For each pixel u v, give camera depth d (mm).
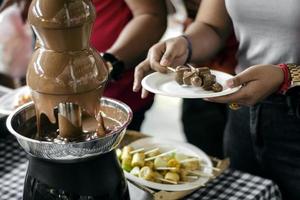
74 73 748
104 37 1714
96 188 862
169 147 1338
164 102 3396
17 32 2639
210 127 2039
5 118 1319
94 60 773
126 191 943
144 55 1591
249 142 1514
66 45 738
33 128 890
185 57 1361
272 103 1365
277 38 1295
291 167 1404
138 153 1253
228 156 1622
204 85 1147
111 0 1701
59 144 776
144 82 1181
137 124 1770
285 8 1228
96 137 825
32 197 878
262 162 1475
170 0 1853
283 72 1201
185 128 2086
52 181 850
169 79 1222
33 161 863
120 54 1531
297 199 1430
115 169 895
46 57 747
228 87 1146
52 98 766
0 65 2682
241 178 1192
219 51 1560
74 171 841
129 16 1739
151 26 1632
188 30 1451
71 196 853
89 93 773
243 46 1407
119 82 1674
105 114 918
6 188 1126
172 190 1136
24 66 2697
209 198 1127
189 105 2082
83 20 726
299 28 1239
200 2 1675
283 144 1394
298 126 1343
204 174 1192
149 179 1182
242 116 1495
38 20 715
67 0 715
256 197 1115
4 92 1628
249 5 1295
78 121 806
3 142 1324
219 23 1463
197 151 1314
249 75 1168
